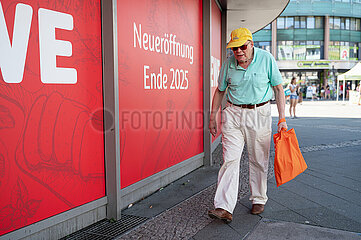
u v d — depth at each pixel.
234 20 9.23
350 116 15.20
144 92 3.67
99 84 2.95
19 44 2.27
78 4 2.71
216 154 6.35
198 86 5.28
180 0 4.56
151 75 3.81
